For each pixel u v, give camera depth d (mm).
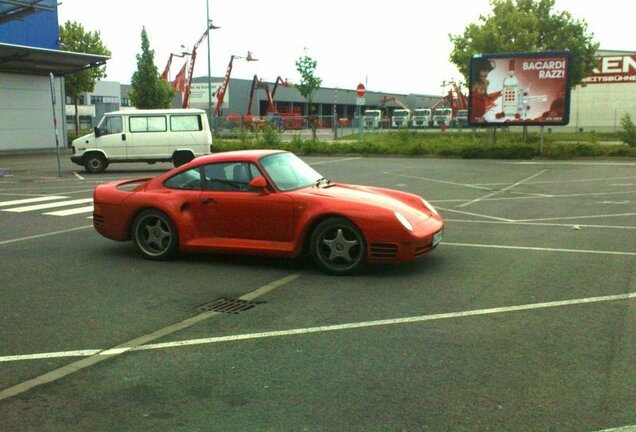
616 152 25109
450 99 65812
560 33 39938
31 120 35094
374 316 5387
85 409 3721
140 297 6113
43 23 32750
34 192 15664
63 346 4797
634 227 9594
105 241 9070
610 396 3740
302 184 7324
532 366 4219
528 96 25953
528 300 5785
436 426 3412
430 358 4402
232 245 7203
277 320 5328
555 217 10719
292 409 3654
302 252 6961
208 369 4289
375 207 6652
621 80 47750
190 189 7500
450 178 17891
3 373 4289
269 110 58219
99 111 62438
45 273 7129
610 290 6074
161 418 3584
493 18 38688
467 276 6707
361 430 3387
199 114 21562
